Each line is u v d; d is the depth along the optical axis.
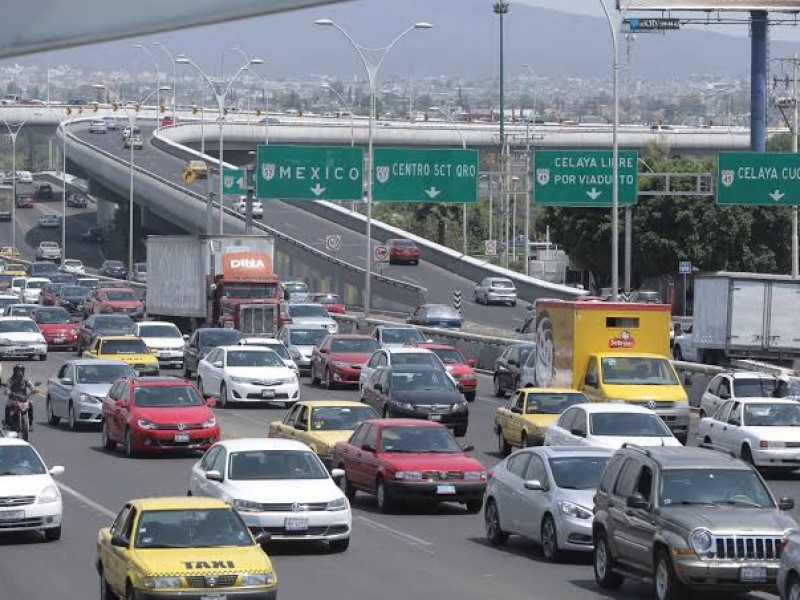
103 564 40.12
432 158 153.38
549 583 45.00
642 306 85.75
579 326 85.12
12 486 52.47
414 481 59.50
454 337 147.75
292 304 162.50
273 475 51.44
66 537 54.00
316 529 50.19
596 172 142.00
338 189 155.62
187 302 157.25
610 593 43.22
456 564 48.69
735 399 76.69
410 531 56.16
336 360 116.75
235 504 49.97
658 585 40.38
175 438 77.50
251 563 37.41
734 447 74.69
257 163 154.50
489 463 74.88
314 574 46.53
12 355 140.75
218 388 105.25
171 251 161.50
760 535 39.16
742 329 131.88
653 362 83.62
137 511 39.09
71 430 92.12
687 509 40.50
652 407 81.25
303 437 68.56
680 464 41.91
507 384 112.50
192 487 53.75
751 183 139.75
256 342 117.25
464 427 87.44
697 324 137.50
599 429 65.25
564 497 48.62
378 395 89.25
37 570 47.09
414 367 90.06
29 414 83.06
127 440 78.38
